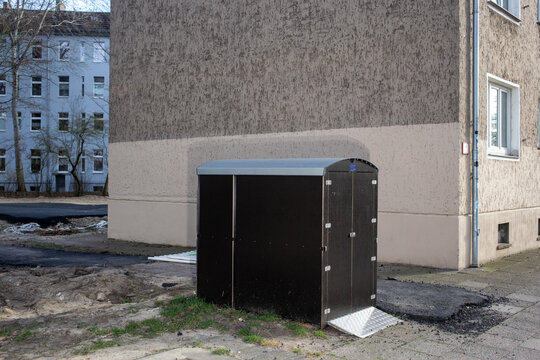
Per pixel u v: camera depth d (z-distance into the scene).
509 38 11.05
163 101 13.72
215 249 6.43
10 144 40.88
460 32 9.30
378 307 6.51
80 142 38.62
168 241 13.58
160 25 13.80
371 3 10.23
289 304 5.80
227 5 12.43
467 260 9.51
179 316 6.02
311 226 5.64
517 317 6.30
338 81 10.65
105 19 40.59
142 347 4.95
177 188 13.43
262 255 6.01
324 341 5.26
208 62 12.79
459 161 9.27
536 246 12.35
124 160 14.56
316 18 10.96
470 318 6.24
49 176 40.34
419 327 5.86
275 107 11.58
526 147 11.83
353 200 5.96
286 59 11.39
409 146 9.78
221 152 12.52
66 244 13.66
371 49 10.23
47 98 41.22
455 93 9.30
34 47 35.41
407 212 9.81
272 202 5.93
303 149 11.12
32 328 5.63
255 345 5.07
